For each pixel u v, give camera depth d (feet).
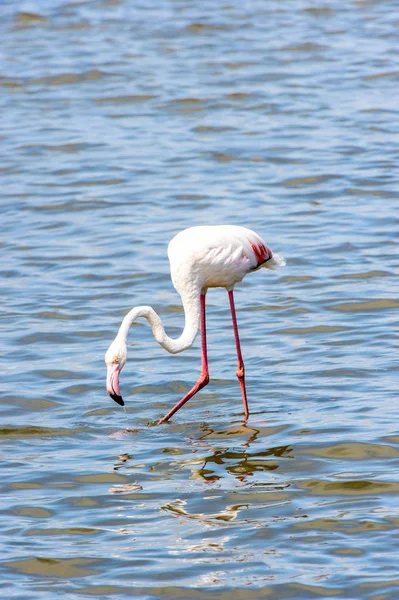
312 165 68.13
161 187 65.26
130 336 44.37
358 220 57.88
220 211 60.34
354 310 45.34
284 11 116.16
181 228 57.82
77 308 47.26
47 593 24.18
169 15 115.96
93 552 26.00
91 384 38.78
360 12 114.32
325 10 115.75
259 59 96.37
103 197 63.93
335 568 24.73
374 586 23.85
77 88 89.97
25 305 47.62
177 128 78.18
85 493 29.50
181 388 38.47
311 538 26.23
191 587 24.18
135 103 84.94
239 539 26.35
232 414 35.58
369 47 99.30
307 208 60.39
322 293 47.70
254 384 38.14
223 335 43.65
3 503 28.94
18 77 93.40
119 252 54.54
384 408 34.60
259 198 62.54
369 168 67.00
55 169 69.72
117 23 113.09
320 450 31.63
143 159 71.05
